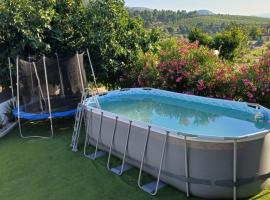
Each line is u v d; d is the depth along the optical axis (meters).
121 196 4.96
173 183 4.95
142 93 8.35
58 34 8.86
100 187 5.27
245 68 7.45
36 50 8.74
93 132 6.64
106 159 6.21
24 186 5.52
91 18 9.12
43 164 6.23
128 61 9.67
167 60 8.52
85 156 6.40
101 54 9.09
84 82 8.44
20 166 6.24
